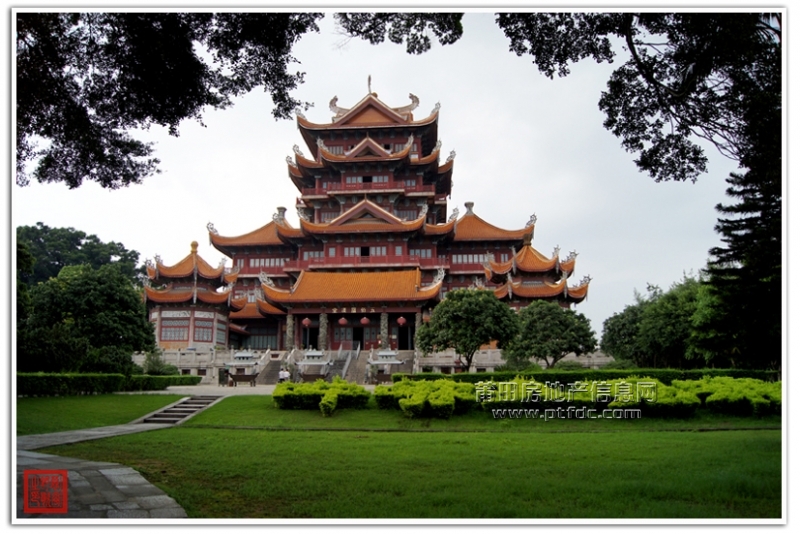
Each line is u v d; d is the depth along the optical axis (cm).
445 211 9988
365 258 8200
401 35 1934
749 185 2370
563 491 1555
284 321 8788
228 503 1483
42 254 11544
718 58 1842
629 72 2056
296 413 3350
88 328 5509
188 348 7094
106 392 4159
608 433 2664
